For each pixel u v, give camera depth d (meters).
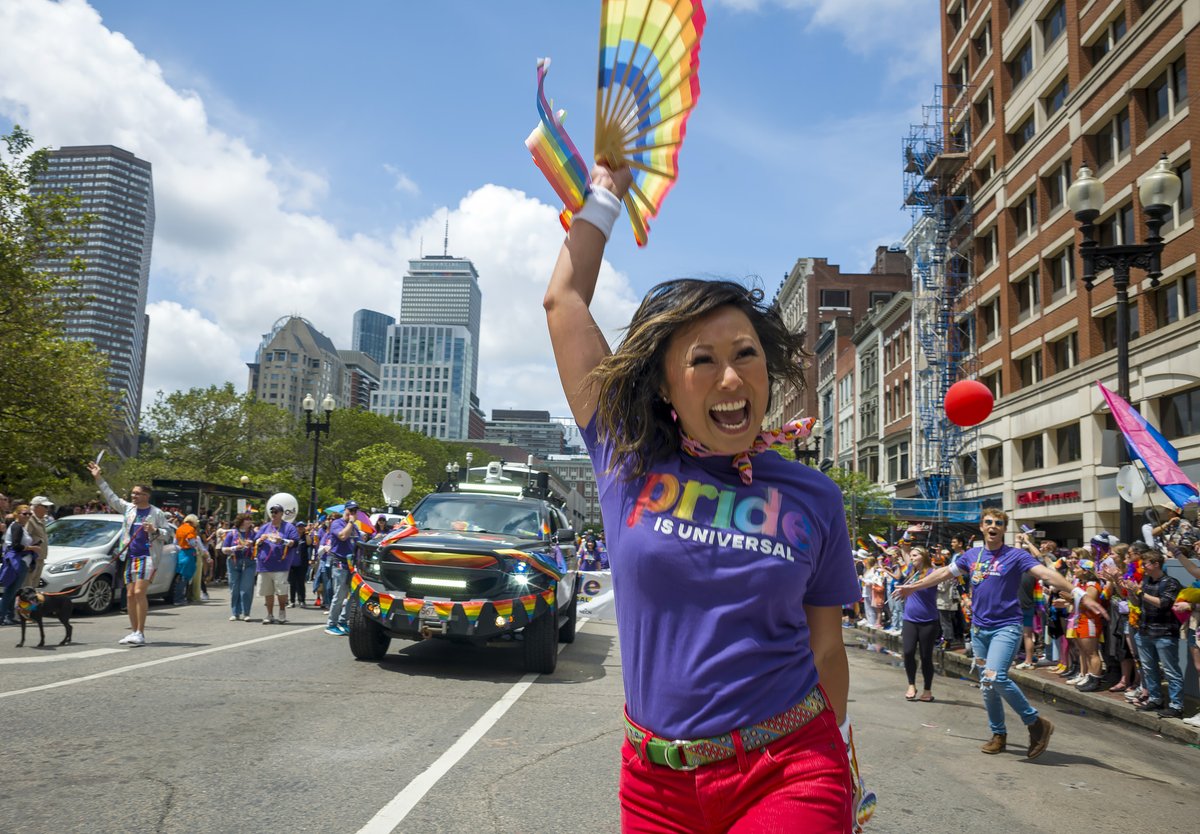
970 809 5.25
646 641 1.75
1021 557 7.02
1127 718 9.77
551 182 1.90
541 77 1.81
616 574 1.83
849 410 56.84
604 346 1.93
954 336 37.88
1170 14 21.91
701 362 1.74
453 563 8.95
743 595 1.69
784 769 1.66
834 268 69.75
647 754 1.74
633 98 1.87
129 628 12.27
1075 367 26.50
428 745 5.81
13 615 13.00
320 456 72.44
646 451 1.82
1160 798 5.84
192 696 7.12
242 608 14.04
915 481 42.16
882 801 5.31
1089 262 11.91
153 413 59.53
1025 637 14.21
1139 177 23.39
